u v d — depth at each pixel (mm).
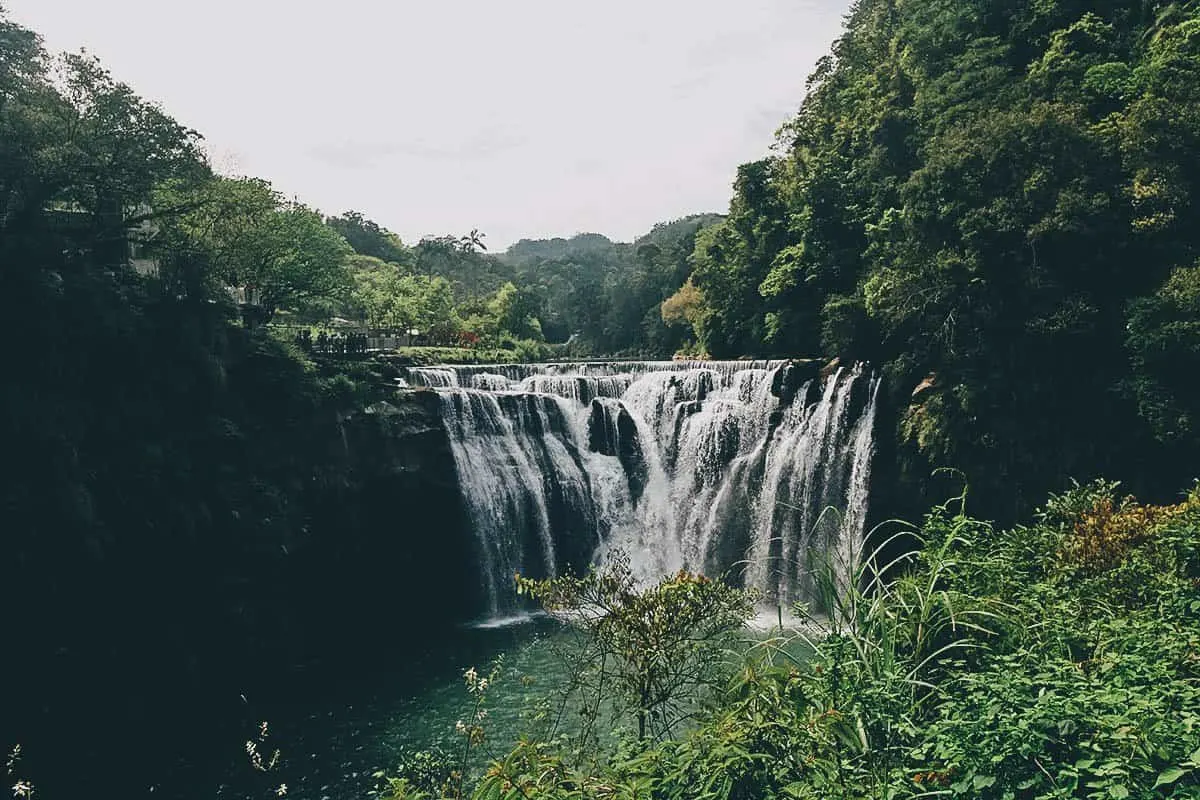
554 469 44938
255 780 23469
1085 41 44312
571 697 18438
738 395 46312
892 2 66125
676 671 12219
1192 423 30672
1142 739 6379
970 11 49938
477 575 41625
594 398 48219
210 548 33906
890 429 40156
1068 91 40719
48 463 29891
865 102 54250
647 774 8516
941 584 12195
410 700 29016
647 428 48344
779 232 59062
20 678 29312
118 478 31578
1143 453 33312
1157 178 34438
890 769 7664
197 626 33281
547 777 8805
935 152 39562
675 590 12109
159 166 38156
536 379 48250
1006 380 35688
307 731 26797
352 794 22266
